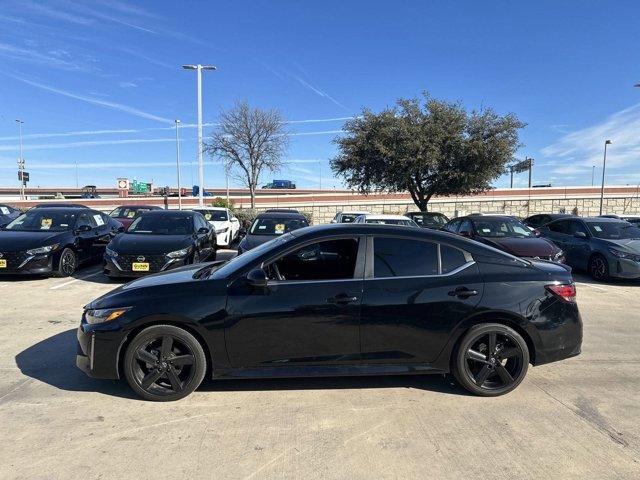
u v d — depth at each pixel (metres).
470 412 3.85
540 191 50.88
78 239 10.53
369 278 4.10
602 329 6.48
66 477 2.90
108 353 3.94
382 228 4.29
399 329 4.05
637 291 9.62
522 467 3.07
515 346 4.16
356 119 24.52
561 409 3.93
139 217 10.77
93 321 3.99
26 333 5.93
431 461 3.13
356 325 4.02
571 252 11.84
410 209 46.47
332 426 3.59
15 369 4.70
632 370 4.85
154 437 3.40
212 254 11.65
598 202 46.53
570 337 4.27
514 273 4.22
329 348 4.02
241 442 3.35
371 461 3.12
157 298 3.94
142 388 3.95
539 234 11.98
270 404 3.96
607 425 3.65
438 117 23.14
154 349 4.00
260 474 2.96
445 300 4.07
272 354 3.99
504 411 3.88
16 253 9.30
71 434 3.43
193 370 3.98
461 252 4.25
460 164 23.17
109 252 9.18
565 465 3.10
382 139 23.12
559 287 4.25
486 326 4.12
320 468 3.04
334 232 4.23
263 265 4.13
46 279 9.97
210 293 3.97
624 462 3.14
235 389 4.25
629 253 10.21
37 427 3.53
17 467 3.00
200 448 3.26
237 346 3.96
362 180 25.31
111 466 3.03
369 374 4.09
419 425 3.62
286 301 3.96
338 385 4.37
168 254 9.05
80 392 4.16
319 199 51.97
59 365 4.82
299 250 4.18
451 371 4.18
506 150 22.45
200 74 27.64
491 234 11.27
